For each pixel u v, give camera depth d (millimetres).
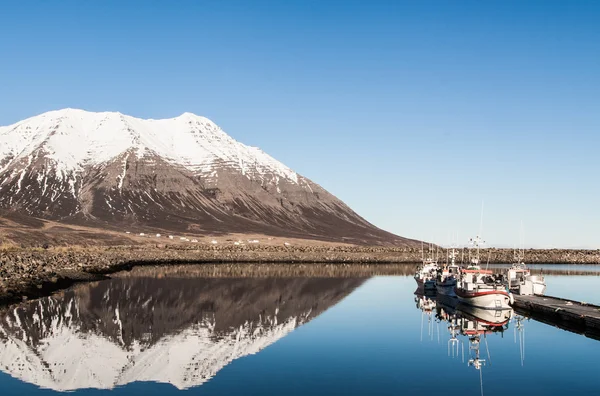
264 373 41094
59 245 193875
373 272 145125
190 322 61688
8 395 35656
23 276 83750
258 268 152750
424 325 62000
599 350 50156
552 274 149375
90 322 59531
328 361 44688
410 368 43094
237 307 73875
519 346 51594
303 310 72562
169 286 96750
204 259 177750
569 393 37719
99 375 40062
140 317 63781
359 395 36375
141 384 38156
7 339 50500
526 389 38406
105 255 155250
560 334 57688
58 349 47344
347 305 78500
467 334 57125
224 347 49281
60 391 36531
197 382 38594
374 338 54094
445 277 90062
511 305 72875
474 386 38844
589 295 92750
